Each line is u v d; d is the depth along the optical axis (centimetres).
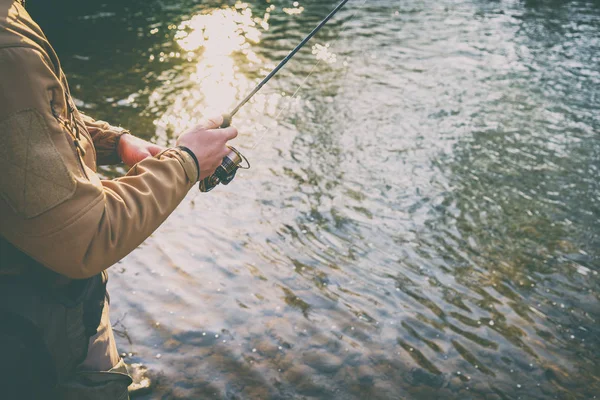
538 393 271
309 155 534
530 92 732
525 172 519
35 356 112
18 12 95
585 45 948
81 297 118
